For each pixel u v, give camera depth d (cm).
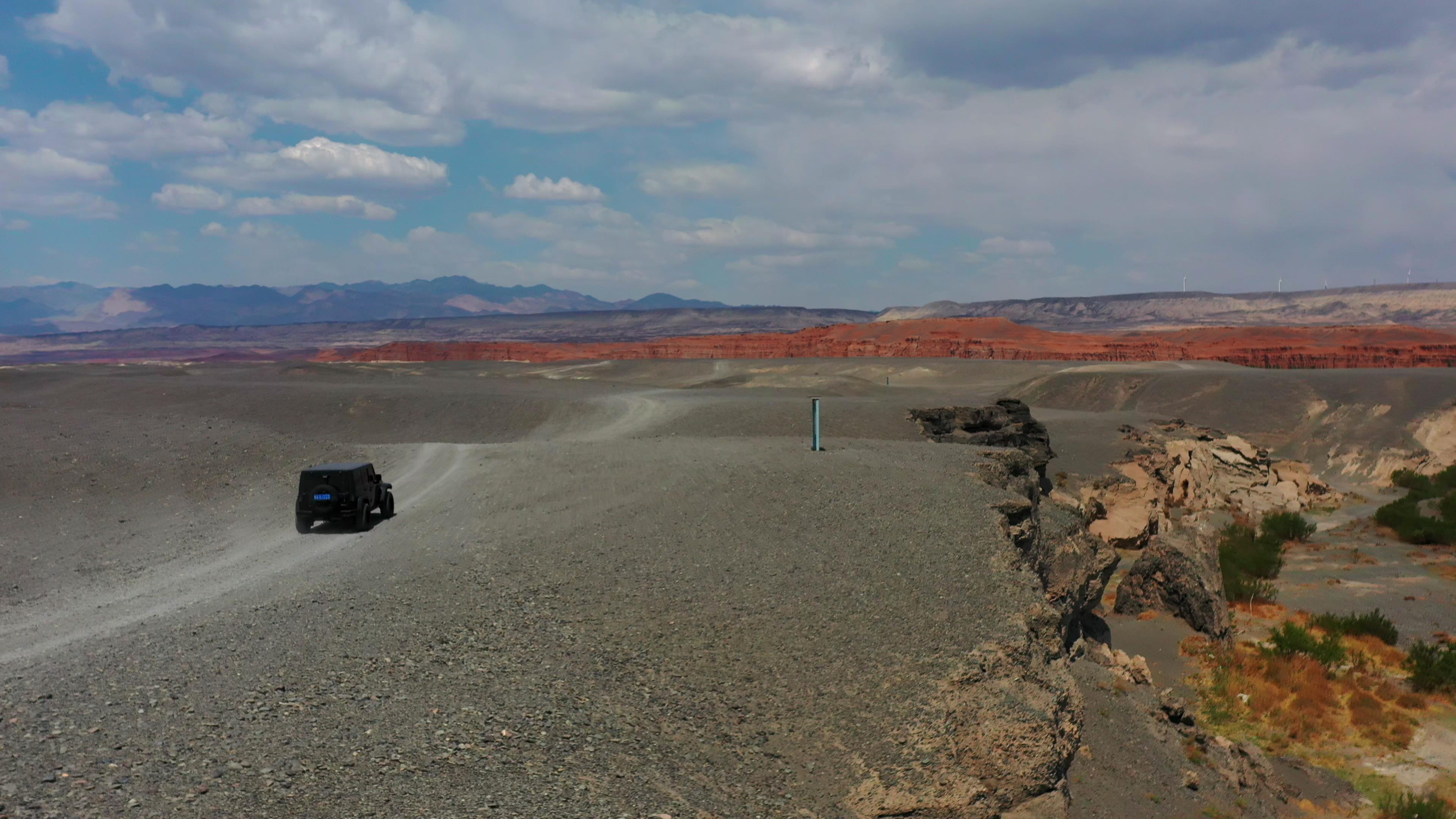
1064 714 1285
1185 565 3334
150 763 877
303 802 812
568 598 1580
